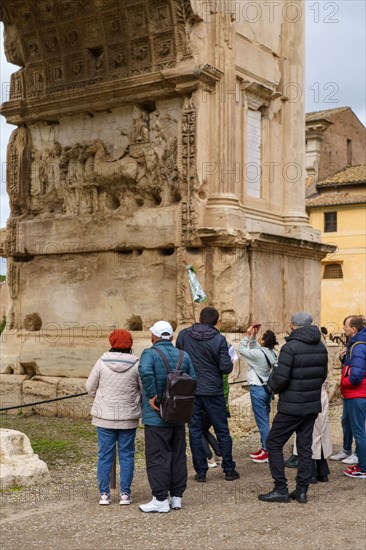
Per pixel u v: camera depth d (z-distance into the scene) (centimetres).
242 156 1356
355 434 869
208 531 657
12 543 621
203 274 1261
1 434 834
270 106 1452
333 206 3525
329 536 646
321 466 852
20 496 773
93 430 1202
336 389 1447
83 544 619
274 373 759
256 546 617
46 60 1443
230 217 1254
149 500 763
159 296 1327
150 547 612
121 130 1387
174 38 1279
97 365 754
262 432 942
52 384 1367
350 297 3506
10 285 1512
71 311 1438
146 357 721
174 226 1289
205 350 841
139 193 1366
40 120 1487
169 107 1321
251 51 1383
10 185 1520
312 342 763
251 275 1312
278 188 1480
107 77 1373
